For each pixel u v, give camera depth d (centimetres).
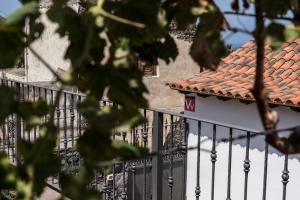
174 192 891
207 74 1182
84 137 109
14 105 104
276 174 980
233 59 1213
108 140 111
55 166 107
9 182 97
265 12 126
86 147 110
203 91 1077
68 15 119
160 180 464
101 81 121
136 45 139
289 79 1016
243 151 1034
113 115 104
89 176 108
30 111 106
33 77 1639
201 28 129
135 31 123
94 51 121
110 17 115
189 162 1163
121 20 115
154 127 446
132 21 123
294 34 114
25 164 100
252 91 134
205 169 1134
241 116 1059
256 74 131
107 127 103
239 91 995
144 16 124
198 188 440
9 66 103
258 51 129
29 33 116
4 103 102
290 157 954
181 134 815
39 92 479
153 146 452
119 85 121
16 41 102
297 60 1092
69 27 118
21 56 107
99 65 121
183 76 1895
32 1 101
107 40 123
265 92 134
